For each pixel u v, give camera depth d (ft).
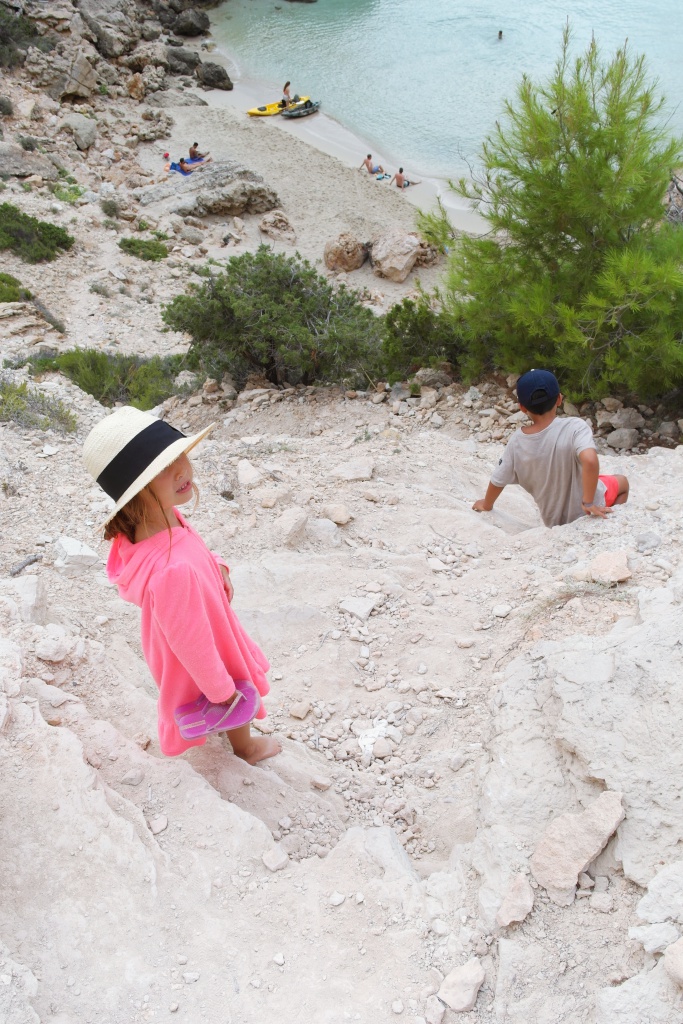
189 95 151.23
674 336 32.24
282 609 16.14
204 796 9.91
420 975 7.96
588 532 17.22
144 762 10.32
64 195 109.91
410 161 131.64
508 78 156.04
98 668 12.34
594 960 7.75
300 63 169.07
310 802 11.46
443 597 16.85
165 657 9.52
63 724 10.69
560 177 33.55
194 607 8.80
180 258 101.81
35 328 71.15
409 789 12.31
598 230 34.06
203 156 127.54
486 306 35.70
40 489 22.41
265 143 136.36
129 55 153.48
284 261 46.19
